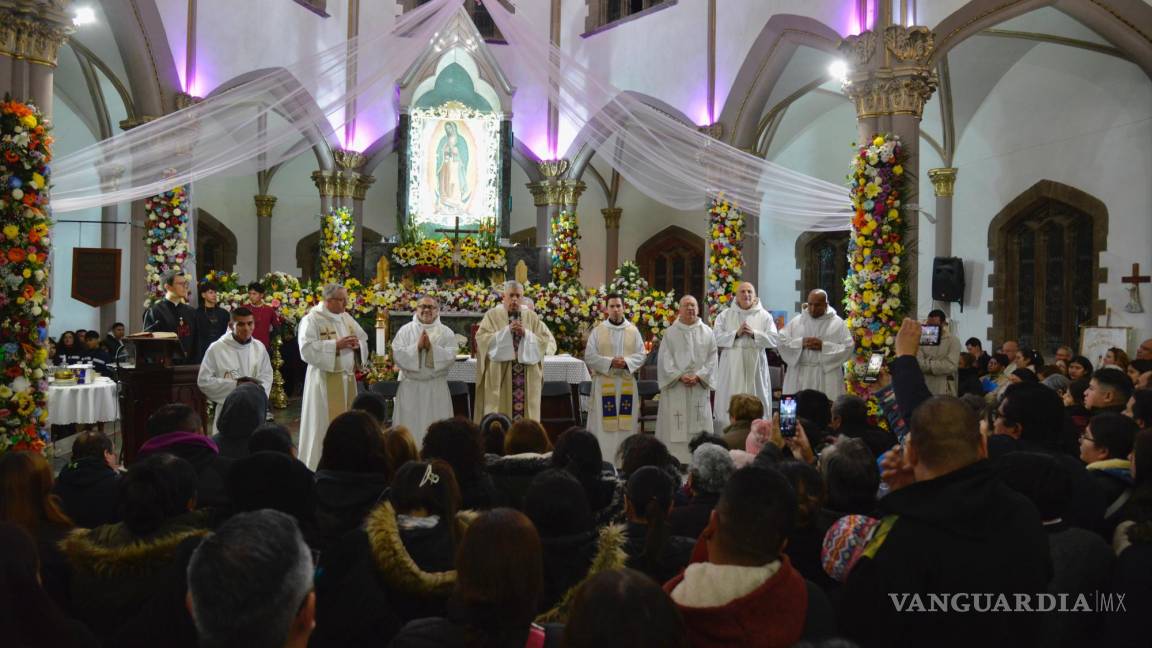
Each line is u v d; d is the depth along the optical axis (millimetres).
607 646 1643
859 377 10016
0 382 6992
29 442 7086
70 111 16406
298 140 16891
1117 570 3033
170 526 2918
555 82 15727
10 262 7051
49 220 7328
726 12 15195
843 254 19000
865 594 2359
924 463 2498
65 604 3016
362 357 9180
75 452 3988
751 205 15055
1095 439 4164
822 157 18891
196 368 8867
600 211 23328
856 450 3439
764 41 14320
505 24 15492
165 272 12844
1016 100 14867
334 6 17812
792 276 19984
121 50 13102
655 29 16781
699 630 2219
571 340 14984
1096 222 13773
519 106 19562
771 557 2314
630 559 3096
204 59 14289
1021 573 2301
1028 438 4000
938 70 14914
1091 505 3686
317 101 15367
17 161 7102
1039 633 2330
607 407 9836
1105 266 13633
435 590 2715
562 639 1725
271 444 4141
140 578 2855
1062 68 13945
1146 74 11789
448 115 18453
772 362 13922
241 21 15109
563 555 2816
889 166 10242
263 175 21781
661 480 3182
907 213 10328
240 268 21703
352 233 17891
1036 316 14961
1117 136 13375
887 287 10102
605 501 3721
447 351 9055
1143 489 3256
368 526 2824
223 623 1635
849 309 10281
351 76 15609
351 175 18500
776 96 16359
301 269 22406
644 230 22859
